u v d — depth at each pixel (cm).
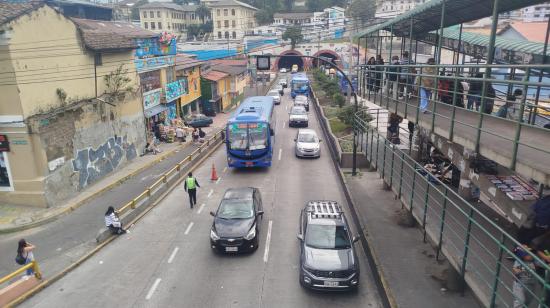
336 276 1173
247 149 2400
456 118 1139
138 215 1800
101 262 1399
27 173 1814
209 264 1371
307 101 4878
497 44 1602
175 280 1273
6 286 1248
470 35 1925
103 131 2355
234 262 1382
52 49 1931
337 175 2373
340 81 5556
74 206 1873
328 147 3066
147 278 1288
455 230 1009
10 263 1398
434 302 1061
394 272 1215
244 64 6788
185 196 2061
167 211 1862
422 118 1192
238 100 5869
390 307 1053
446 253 904
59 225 1694
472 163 1025
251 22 10875
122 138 2594
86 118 2177
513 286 723
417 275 1198
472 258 862
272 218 1750
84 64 2198
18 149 1791
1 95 1734
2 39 1662
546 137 854
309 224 1362
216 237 1412
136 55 3491
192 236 1595
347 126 3234
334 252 1241
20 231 1639
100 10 4519
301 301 1155
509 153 726
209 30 10050
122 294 1202
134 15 10569
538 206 750
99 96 2361
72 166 2041
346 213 1783
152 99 3241
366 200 1864
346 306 1133
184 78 4038
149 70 3191
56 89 1964
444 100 1439
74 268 1359
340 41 8650
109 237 1584
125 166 2580
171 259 1410
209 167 2619
